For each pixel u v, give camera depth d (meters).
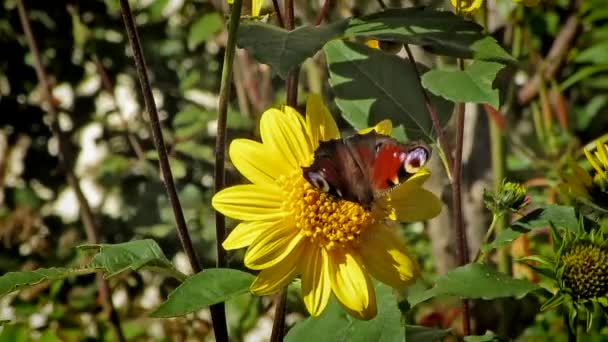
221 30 1.19
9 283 0.75
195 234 1.18
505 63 0.80
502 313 1.02
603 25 1.19
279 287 0.76
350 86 0.86
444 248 1.06
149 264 0.77
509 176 1.12
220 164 0.78
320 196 0.77
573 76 1.16
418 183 0.79
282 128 0.78
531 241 1.05
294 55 0.77
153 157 1.21
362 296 0.76
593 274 0.80
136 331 1.18
